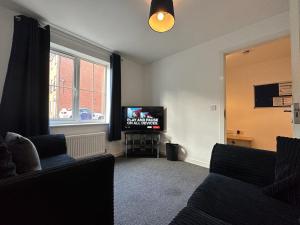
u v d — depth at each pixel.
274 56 3.54
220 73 2.69
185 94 3.23
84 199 0.77
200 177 2.36
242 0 1.83
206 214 0.89
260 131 3.93
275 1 1.85
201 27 2.40
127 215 1.50
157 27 1.62
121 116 3.50
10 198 0.56
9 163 0.89
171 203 1.70
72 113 2.89
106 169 0.86
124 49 3.21
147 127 3.53
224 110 2.68
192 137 3.09
